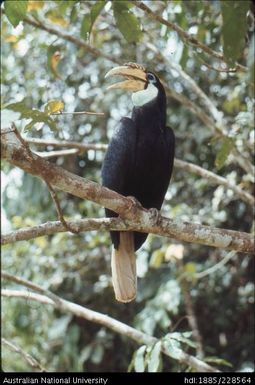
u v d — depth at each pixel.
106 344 10.99
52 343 11.11
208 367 7.04
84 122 11.34
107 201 4.96
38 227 5.03
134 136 6.41
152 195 6.66
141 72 6.71
